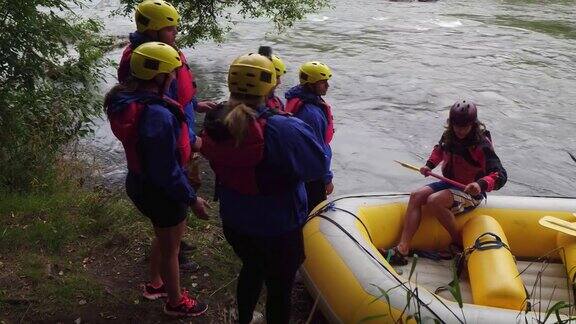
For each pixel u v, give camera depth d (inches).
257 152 101.0
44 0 223.3
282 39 614.9
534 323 114.7
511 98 425.1
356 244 142.1
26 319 130.2
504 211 167.5
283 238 108.9
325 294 137.3
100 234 171.5
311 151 103.8
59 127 250.1
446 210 161.9
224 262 161.5
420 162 306.5
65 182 221.3
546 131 358.9
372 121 371.2
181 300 133.0
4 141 216.8
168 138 108.8
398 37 630.5
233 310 140.9
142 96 110.2
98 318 132.5
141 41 128.6
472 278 142.9
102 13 663.8
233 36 620.4
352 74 482.0
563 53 559.8
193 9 358.3
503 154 321.1
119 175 263.6
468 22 717.3
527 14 774.5
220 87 447.2
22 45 211.9
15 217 177.2
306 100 152.7
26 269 146.9
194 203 115.9
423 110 396.5
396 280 128.9
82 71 256.5
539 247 166.1
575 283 124.8
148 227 176.7
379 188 273.3
